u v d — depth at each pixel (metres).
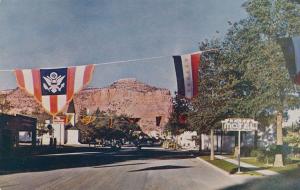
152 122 98.38
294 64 10.75
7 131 41.81
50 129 67.88
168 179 20.47
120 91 97.56
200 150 53.09
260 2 26.50
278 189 17.00
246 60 28.83
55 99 12.91
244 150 39.84
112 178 21.05
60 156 42.75
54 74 12.96
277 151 27.66
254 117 32.50
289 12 26.12
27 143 65.75
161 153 51.19
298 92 27.02
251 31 27.45
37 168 27.89
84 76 12.95
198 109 36.56
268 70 26.70
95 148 67.62
